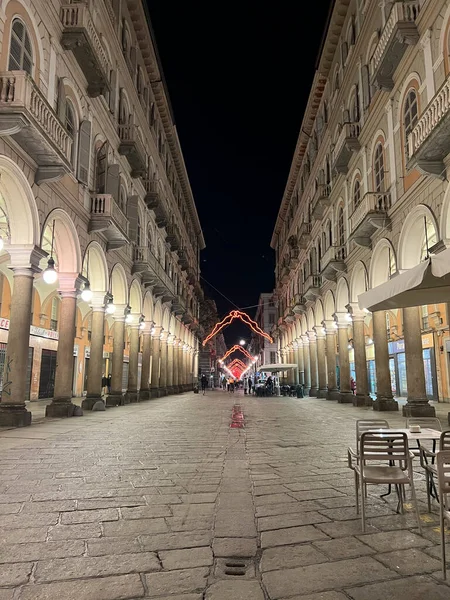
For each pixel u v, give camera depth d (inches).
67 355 546.3
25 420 438.9
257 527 163.3
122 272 767.7
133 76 848.3
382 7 630.5
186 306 1596.9
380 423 236.2
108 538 152.9
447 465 171.2
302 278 1371.8
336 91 901.8
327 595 115.4
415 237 542.6
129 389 884.6
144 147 951.0
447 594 115.8
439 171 438.9
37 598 113.2
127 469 257.4
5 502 193.2
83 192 577.6
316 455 304.7
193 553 140.9
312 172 1152.2
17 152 404.8
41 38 454.9
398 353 994.7
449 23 435.8
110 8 673.0
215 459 287.7
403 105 555.2
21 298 434.3
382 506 188.7
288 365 1246.9
